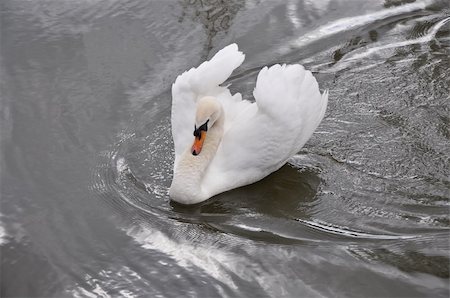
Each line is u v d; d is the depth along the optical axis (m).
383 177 14.08
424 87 16.75
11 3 20.03
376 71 17.36
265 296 11.45
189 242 12.66
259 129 13.63
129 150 14.96
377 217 13.06
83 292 11.79
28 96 16.61
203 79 13.81
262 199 13.67
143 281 11.92
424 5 20.02
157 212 13.41
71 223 13.17
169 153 14.88
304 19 19.34
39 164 14.62
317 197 13.65
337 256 12.12
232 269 12.02
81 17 19.42
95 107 16.22
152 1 20.05
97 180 14.19
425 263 11.86
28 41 18.52
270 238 12.66
